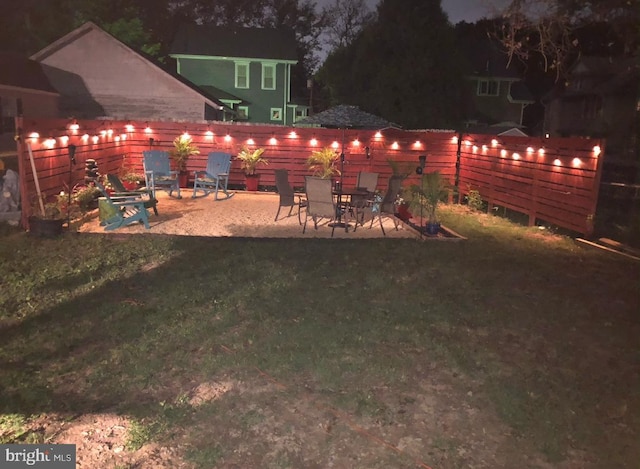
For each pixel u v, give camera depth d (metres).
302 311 5.63
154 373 4.24
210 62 32.59
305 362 4.43
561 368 4.57
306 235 9.72
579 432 3.57
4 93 21.44
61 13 33.31
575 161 10.41
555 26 12.14
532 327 5.50
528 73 40.12
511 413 3.76
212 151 16.17
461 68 29.06
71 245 8.09
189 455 3.25
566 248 9.48
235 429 3.53
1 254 7.36
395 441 3.45
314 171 16.31
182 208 12.13
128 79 25.12
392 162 12.62
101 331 5.02
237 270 7.05
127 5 38.62
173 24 45.59
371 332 5.09
